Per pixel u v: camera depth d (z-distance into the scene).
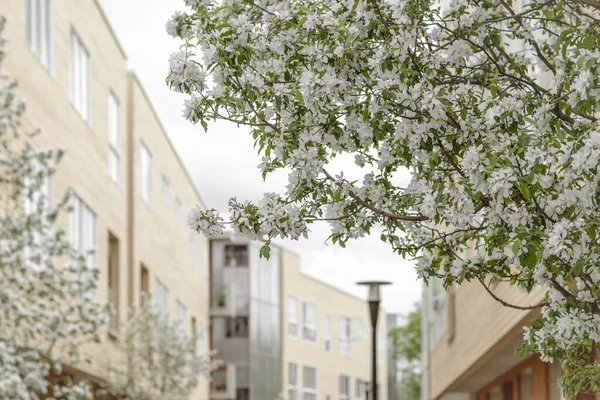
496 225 4.46
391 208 5.21
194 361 28.11
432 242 5.27
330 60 4.70
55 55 18.27
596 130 4.38
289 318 56.97
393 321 74.00
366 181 5.19
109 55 23.89
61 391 14.21
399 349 55.00
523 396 18.70
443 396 26.12
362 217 5.18
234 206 4.91
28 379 12.54
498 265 4.88
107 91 23.44
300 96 4.81
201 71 4.95
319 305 60.59
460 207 4.43
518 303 11.60
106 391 23.50
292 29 4.90
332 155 5.15
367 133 4.75
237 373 51.81
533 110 4.70
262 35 5.03
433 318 26.92
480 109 4.79
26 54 16.12
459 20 4.86
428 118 4.57
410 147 4.70
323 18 4.78
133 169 27.27
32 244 12.52
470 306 17.19
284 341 56.19
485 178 4.34
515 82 5.12
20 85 15.74
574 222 4.23
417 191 5.13
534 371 16.34
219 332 52.16
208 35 4.93
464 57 4.91
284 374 55.81
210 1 5.82
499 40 5.19
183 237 36.94
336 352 62.47
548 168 4.34
